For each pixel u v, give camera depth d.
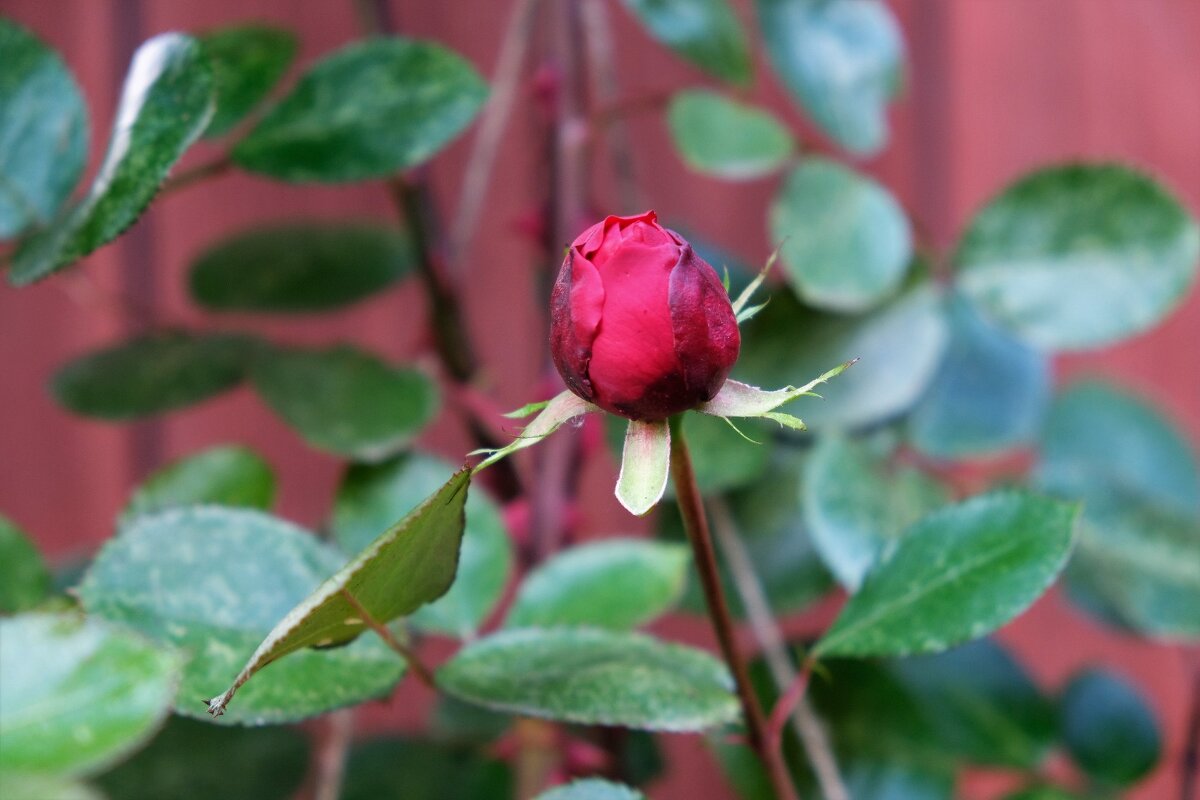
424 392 0.57
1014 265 0.59
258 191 0.74
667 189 0.76
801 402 0.59
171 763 0.56
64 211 0.50
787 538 0.60
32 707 0.43
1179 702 0.81
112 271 0.73
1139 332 0.58
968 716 0.60
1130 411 0.68
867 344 0.59
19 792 0.42
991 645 0.60
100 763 0.42
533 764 0.55
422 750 0.61
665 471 0.45
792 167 0.60
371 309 0.75
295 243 0.62
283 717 0.46
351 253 0.62
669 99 0.60
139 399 0.59
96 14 0.71
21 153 0.51
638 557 0.53
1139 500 0.60
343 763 0.60
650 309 0.45
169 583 0.47
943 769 0.59
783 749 0.59
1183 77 0.83
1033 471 0.62
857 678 0.60
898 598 0.49
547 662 0.48
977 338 0.63
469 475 0.44
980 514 0.49
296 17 0.73
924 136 0.80
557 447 0.57
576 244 0.45
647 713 0.47
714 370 0.45
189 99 0.48
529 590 0.52
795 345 0.59
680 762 0.75
